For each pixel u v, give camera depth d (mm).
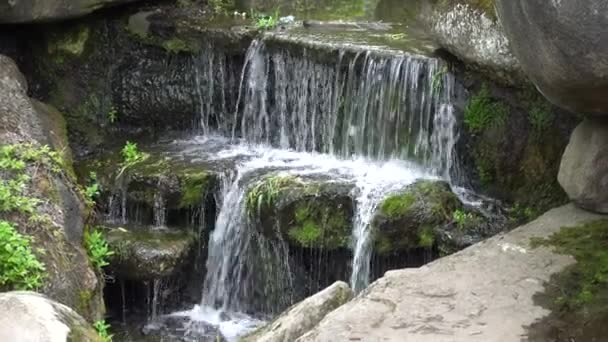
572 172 5648
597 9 4336
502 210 6867
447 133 7328
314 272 7176
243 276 7410
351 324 4641
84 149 8547
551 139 6676
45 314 4402
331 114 7902
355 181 7207
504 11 4887
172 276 7406
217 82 8578
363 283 6945
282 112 8195
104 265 6965
